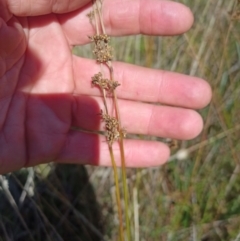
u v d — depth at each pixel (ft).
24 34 0.44
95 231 0.60
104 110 0.48
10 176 0.59
